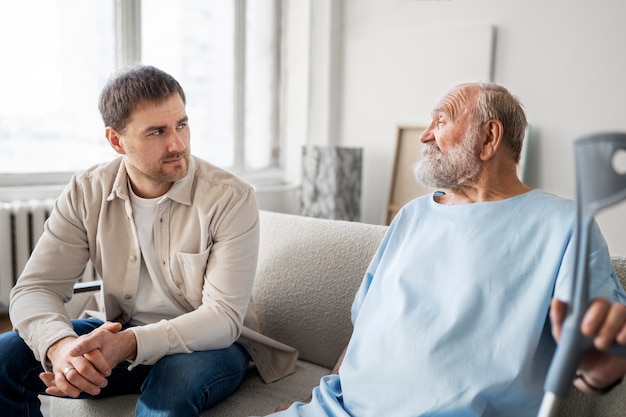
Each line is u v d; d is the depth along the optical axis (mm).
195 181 1432
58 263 1429
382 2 3598
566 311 698
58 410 1488
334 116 3904
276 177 4102
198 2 3582
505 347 999
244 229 1389
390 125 3625
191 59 3594
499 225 1110
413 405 1026
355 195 3539
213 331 1287
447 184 1214
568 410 1098
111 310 1461
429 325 1074
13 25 2883
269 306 1638
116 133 1350
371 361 1114
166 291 1438
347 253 1514
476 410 985
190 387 1181
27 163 3012
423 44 3400
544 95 2988
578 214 655
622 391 1019
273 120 4102
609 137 611
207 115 3723
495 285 1051
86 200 1425
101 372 1125
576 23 2846
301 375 1491
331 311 1518
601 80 2793
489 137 1159
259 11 3924
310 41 3883
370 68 3693
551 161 2996
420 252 1176
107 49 3195
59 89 3061
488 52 3121
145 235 1409
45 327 1261
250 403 1342
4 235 2680
